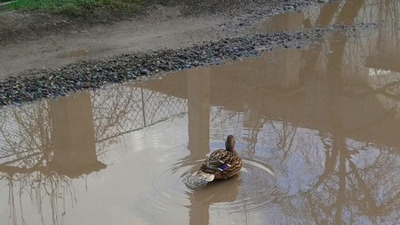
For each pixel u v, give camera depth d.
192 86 9.96
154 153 7.44
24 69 10.49
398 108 9.23
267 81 10.26
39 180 7.07
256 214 5.97
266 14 14.07
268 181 6.57
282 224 5.83
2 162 7.61
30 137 8.30
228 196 6.28
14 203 6.47
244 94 9.67
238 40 12.14
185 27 13.01
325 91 9.95
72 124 8.59
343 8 14.71
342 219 6.00
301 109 9.12
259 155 7.20
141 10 13.64
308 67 10.90
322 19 13.85
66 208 6.26
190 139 7.89
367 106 9.27
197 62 10.88
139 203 6.23
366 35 12.66
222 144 7.59
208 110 9.02
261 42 12.07
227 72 10.52
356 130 8.24
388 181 6.76
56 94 9.53
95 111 9.07
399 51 11.69
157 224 5.80
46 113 8.98
